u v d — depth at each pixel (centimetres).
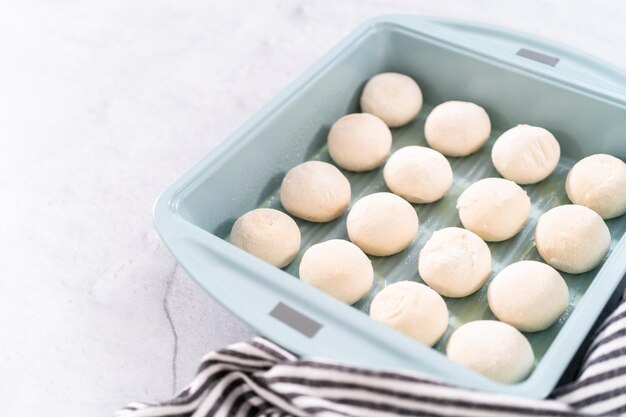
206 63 78
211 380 52
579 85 63
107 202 68
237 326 60
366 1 82
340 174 64
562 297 56
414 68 71
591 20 78
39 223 67
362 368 47
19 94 77
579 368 54
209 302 61
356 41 68
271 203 66
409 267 61
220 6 84
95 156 71
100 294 62
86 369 58
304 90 65
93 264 64
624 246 54
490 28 68
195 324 60
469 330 54
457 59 68
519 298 56
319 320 50
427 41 68
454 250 58
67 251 65
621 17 78
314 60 78
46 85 78
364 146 66
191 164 70
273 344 51
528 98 66
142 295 62
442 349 56
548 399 49
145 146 72
